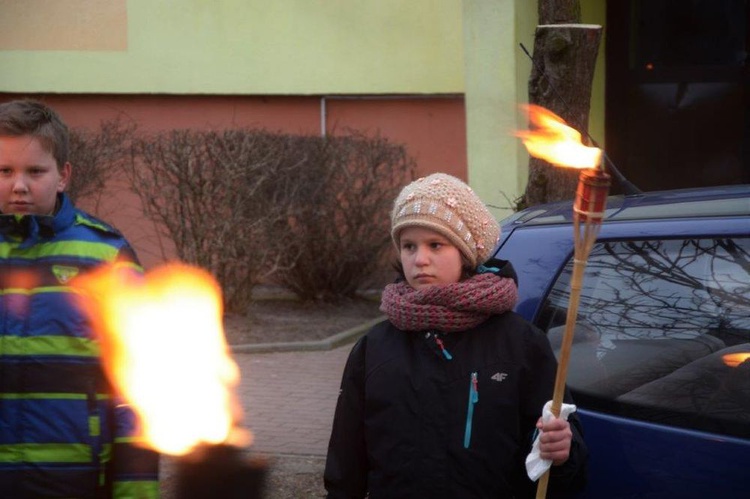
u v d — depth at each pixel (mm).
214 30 16109
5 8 16578
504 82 11000
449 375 3590
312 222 13945
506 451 3549
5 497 3773
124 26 16344
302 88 15961
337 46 15773
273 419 9352
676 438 3992
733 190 4812
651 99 12953
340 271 14367
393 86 15633
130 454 3852
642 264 4371
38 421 3771
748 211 4277
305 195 13656
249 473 6605
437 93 15469
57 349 3791
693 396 4047
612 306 4383
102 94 16562
